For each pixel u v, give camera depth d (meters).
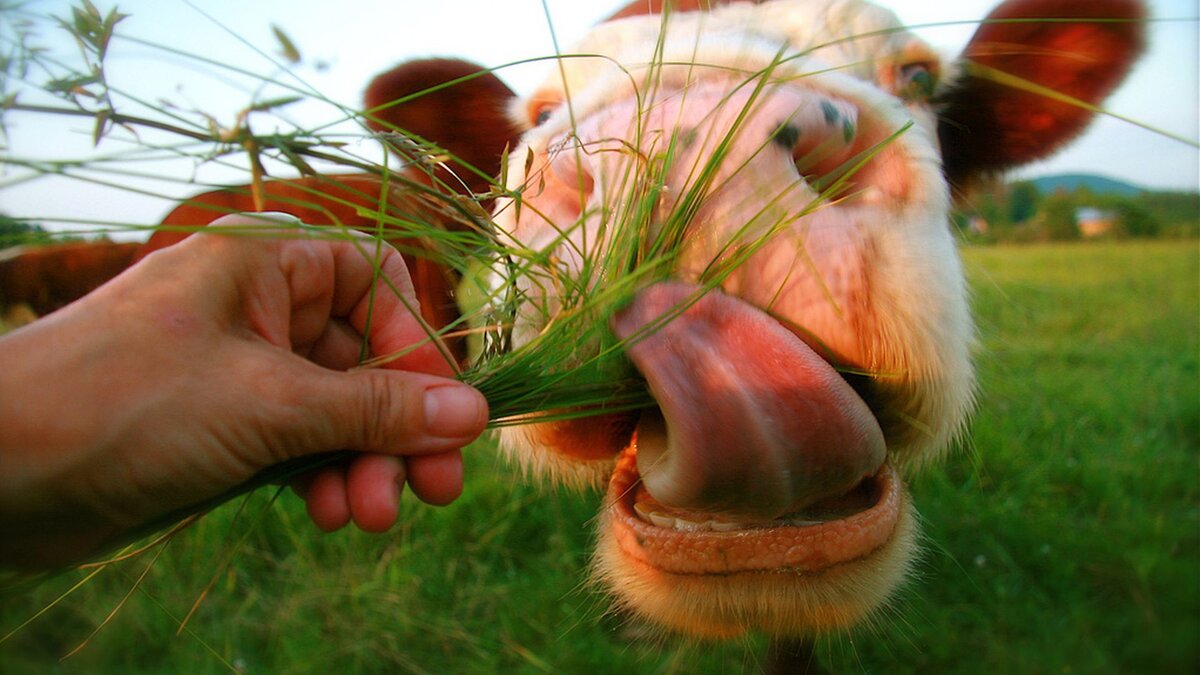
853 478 0.24
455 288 0.32
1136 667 0.42
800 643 0.41
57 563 0.20
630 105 0.28
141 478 0.20
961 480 0.63
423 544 0.56
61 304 0.52
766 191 0.24
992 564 0.53
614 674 0.45
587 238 0.26
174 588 0.52
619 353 0.24
